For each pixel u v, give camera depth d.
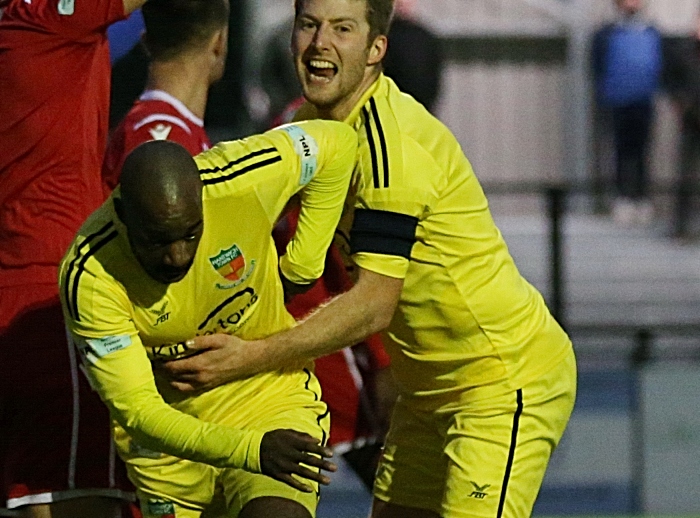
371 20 12.35
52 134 13.77
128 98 25.06
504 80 44.56
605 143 40.47
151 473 12.39
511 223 37.06
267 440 11.19
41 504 14.02
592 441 25.48
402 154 12.30
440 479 13.80
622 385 27.61
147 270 11.06
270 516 11.61
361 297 12.17
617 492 25.14
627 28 38.44
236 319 11.78
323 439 12.19
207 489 12.45
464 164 12.84
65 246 13.86
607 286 32.94
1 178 13.82
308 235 12.05
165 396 12.09
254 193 11.46
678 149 38.88
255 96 34.12
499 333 13.05
